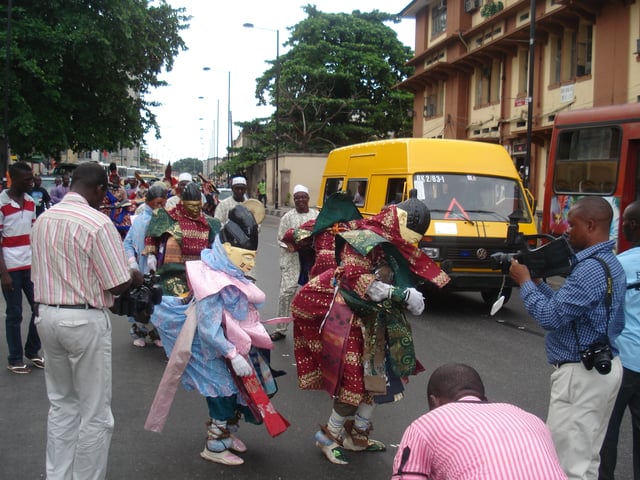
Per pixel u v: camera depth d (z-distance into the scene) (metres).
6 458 4.14
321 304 4.22
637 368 3.40
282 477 3.99
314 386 4.34
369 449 4.44
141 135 26.41
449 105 27.80
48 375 3.56
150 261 6.23
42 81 21.06
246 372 3.87
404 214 3.94
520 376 6.20
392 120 40.03
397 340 4.00
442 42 27.22
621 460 4.31
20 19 20.52
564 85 20.19
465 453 2.10
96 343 3.45
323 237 4.91
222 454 4.16
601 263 3.01
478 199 9.44
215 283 3.90
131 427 4.73
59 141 22.44
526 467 2.05
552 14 19.30
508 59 23.45
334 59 39.16
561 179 11.20
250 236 4.06
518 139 22.72
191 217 6.27
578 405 3.08
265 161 46.12
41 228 3.43
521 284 3.21
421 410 5.27
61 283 3.38
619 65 17.66
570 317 3.00
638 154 9.81
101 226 3.41
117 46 22.61
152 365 6.36
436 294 10.35
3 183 15.97
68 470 3.59
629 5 17.30
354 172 11.40
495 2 24.28
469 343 7.54
